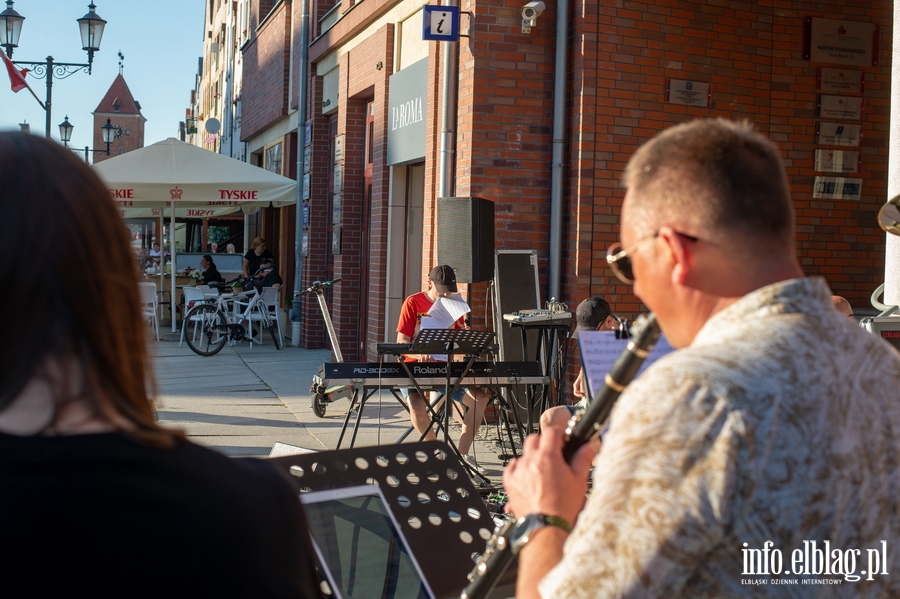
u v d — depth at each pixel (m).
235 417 8.20
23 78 14.33
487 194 7.79
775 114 8.41
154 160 13.19
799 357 1.17
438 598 2.15
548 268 7.91
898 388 1.29
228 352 13.53
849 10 8.54
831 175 8.65
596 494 1.17
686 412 1.12
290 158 15.72
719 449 1.09
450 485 2.41
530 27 7.68
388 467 2.36
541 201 7.90
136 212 17.61
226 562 0.99
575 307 7.68
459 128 7.98
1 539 0.91
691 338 1.32
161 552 0.95
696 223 1.26
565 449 1.46
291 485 1.12
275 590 1.03
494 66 7.74
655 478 1.10
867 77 8.66
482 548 2.29
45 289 0.94
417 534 2.26
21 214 0.95
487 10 7.70
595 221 7.73
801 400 1.14
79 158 1.03
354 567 2.25
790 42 8.39
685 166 1.27
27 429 0.96
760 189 1.26
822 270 8.73
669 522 1.09
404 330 6.64
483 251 7.21
